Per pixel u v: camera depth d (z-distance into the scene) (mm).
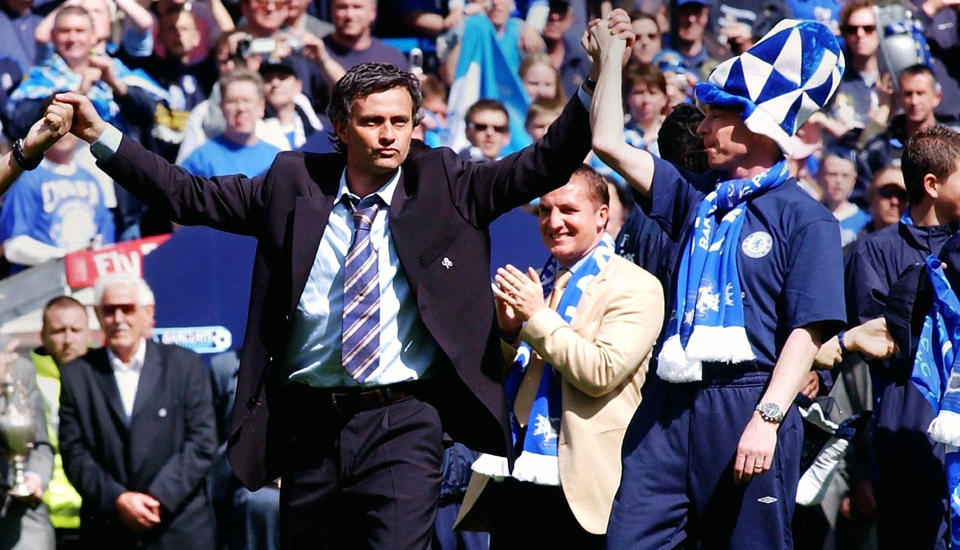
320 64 32938
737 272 16734
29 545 25016
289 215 16078
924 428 20812
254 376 16109
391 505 15938
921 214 21891
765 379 16688
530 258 24688
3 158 15914
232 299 25797
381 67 15844
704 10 36312
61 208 30891
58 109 15656
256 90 31062
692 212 17312
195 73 33188
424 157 16141
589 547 19234
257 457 16156
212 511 25531
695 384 16953
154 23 32781
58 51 31969
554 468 19141
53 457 25750
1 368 25000
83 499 25062
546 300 19984
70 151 31109
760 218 16844
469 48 34688
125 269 28969
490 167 15969
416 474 15992
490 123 32094
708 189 17766
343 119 15805
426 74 34562
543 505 19453
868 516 23797
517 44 35250
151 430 25125
